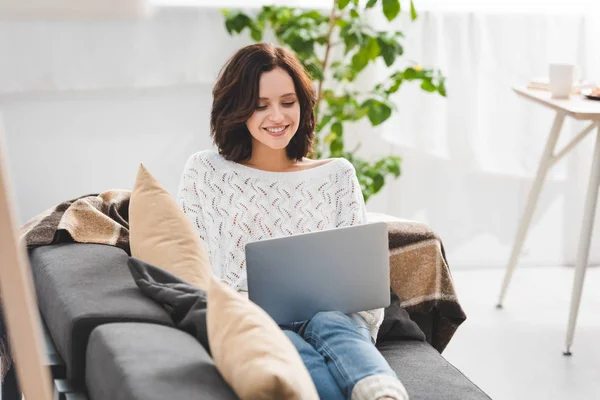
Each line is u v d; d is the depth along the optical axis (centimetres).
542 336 361
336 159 263
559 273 441
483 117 427
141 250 219
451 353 343
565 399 307
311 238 211
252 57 247
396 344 255
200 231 252
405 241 280
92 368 176
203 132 405
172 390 149
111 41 380
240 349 155
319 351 204
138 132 397
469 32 415
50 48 374
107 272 211
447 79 418
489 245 445
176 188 408
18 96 379
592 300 403
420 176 432
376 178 387
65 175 393
